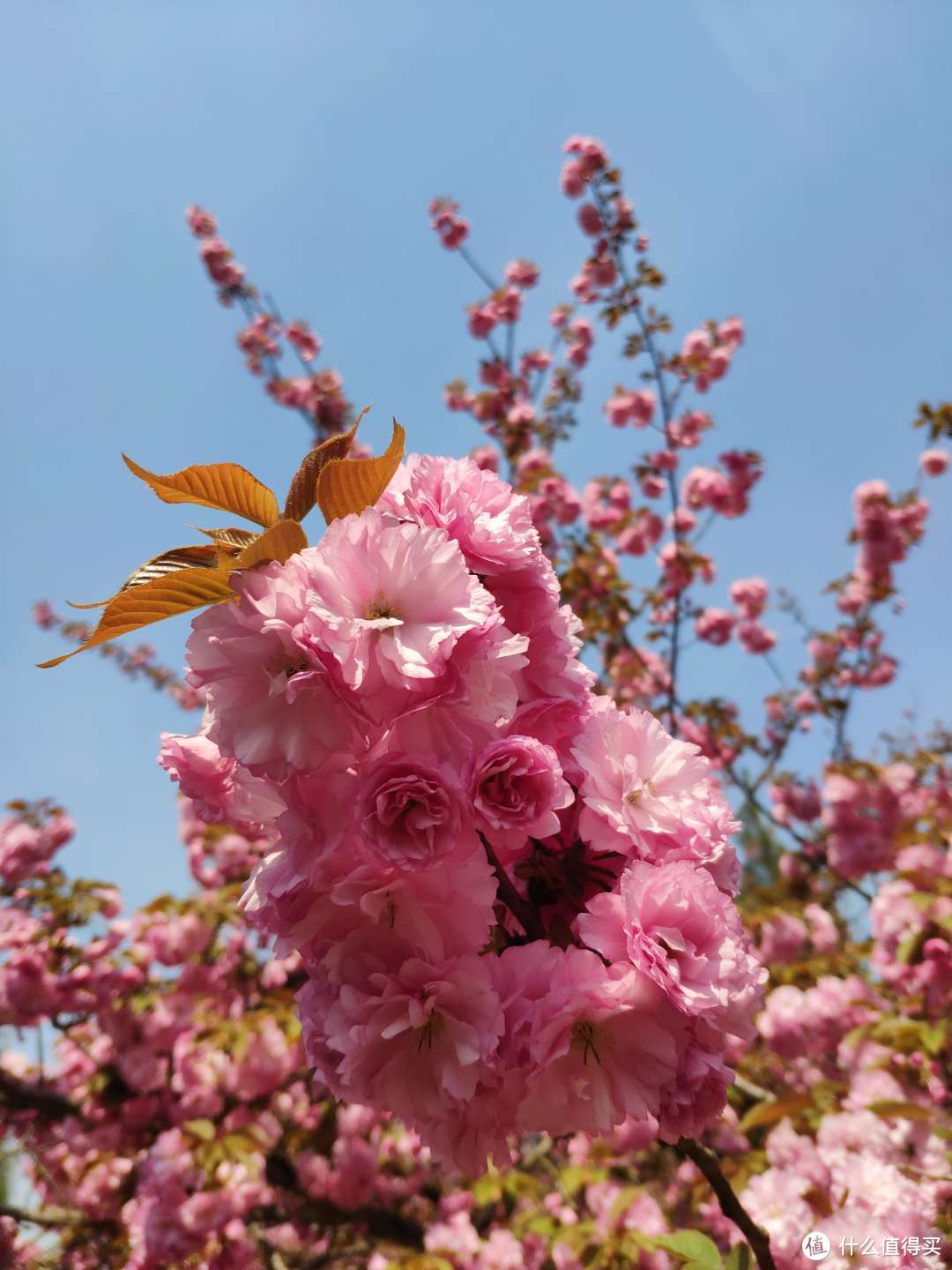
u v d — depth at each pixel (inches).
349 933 45.6
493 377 355.3
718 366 320.5
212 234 376.8
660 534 330.0
